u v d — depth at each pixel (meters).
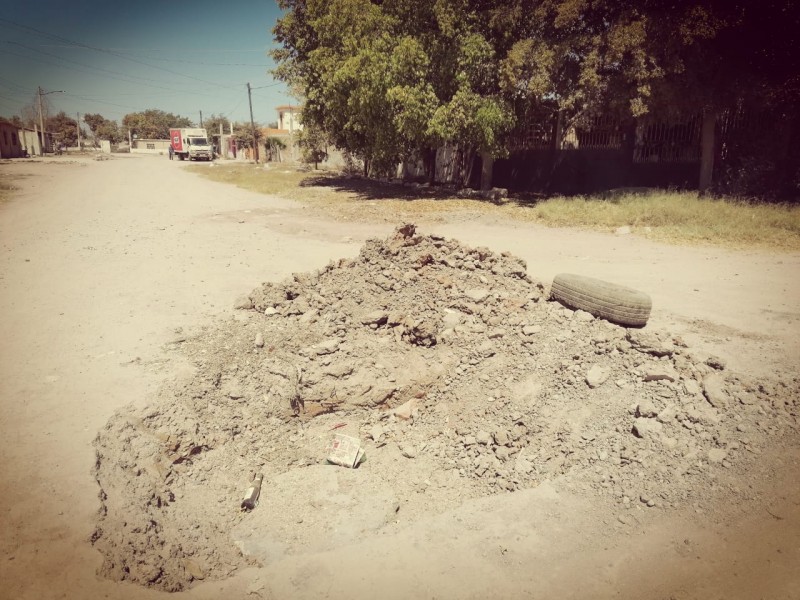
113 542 3.11
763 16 13.20
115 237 12.24
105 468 3.78
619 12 14.38
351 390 4.91
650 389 4.45
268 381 5.08
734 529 3.30
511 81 15.29
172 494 3.79
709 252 10.20
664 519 3.43
